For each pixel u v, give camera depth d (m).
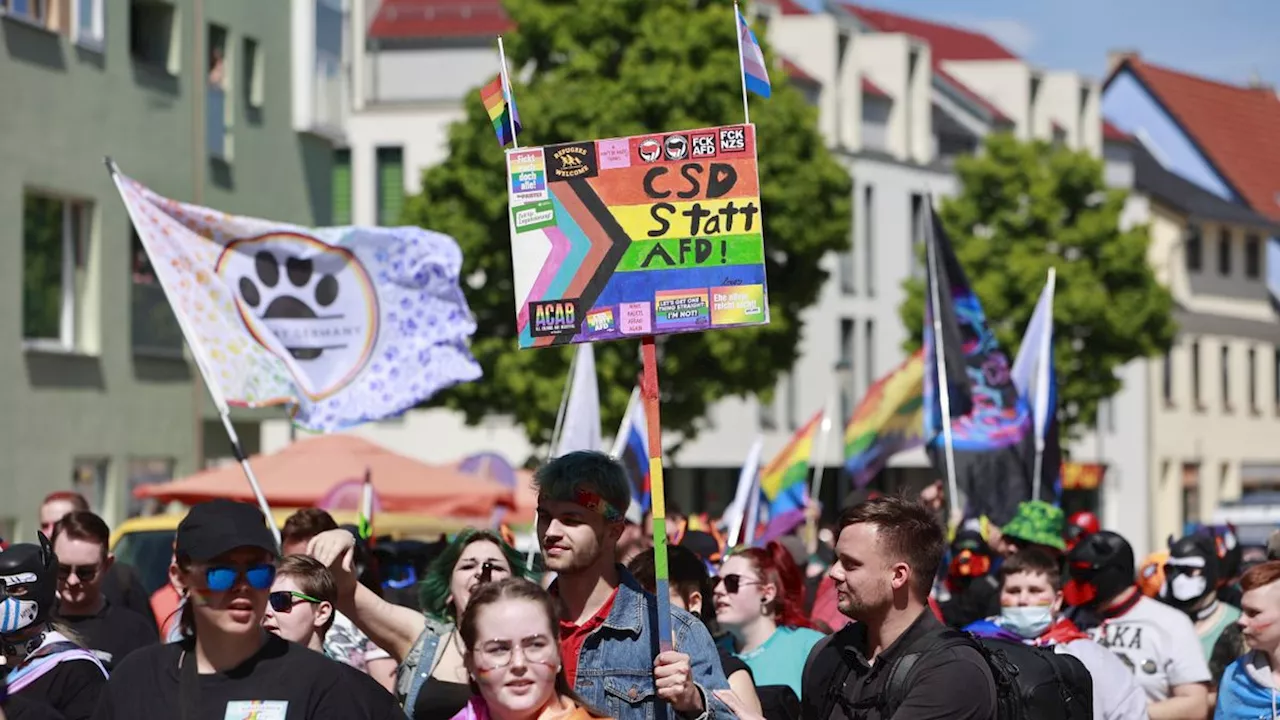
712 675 13.16
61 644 14.91
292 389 22.16
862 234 113.81
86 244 50.75
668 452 69.56
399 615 15.59
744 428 105.38
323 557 15.33
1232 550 26.19
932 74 122.06
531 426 68.31
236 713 11.34
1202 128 152.12
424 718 14.97
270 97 60.53
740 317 13.70
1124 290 93.31
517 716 11.89
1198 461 139.00
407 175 99.06
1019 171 94.19
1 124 46.47
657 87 67.12
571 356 67.50
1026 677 14.06
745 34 13.83
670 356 68.00
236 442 21.44
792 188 69.19
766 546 18.25
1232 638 19.62
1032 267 92.06
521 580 12.06
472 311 69.25
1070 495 126.00
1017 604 17.41
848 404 111.88
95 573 18.47
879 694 13.02
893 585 13.16
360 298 22.61
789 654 17.92
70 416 49.62
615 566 13.41
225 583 11.33
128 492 52.62
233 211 58.12
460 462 44.62
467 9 101.69
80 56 49.91
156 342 54.38
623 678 13.09
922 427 37.00
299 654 11.62
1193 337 137.12
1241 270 145.00
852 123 112.69
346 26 65.62
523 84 68.56
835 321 111.31
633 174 13.86
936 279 29.09
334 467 37.59
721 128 13.81
